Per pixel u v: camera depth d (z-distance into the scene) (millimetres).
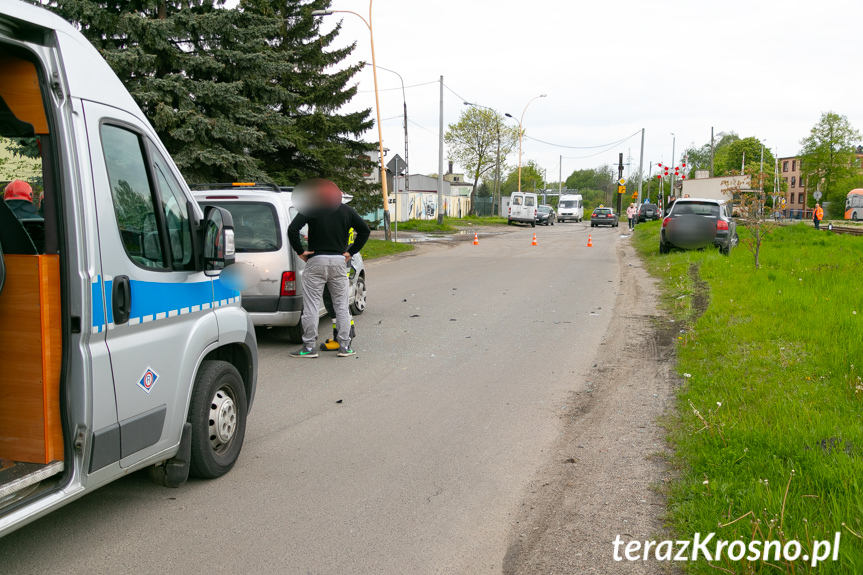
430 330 9609
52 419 3127
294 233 7664
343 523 3826
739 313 9320
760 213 14742
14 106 3057
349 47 27109
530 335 9258
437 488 4320
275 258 8203
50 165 3057
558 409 6004
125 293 3391
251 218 8312
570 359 7879
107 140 3406
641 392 6445
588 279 15805
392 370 7391
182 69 17828
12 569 3301
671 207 20047
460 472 4586
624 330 9500
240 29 19000
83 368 3131
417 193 56469
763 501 3572
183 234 4078
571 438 5246
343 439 5238
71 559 3404
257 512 3959
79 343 3117
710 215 19203
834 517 3324
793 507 3518
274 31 19578
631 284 14703
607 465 4668
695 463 4367
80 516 3889
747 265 14922
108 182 3338
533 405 6129
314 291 7809
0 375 3133
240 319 4730
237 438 4660
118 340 3377
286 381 6930
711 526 3475
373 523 3828
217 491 4258
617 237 35906
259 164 19312
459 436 5312
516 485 4363
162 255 3807
